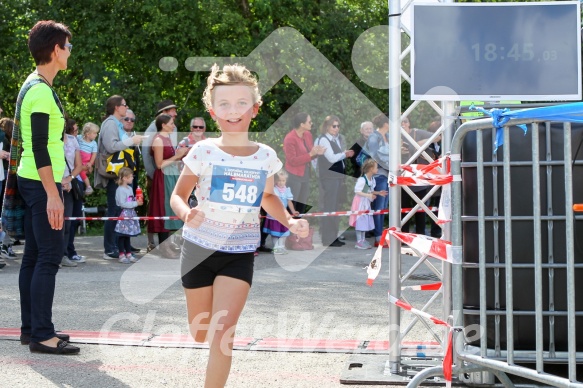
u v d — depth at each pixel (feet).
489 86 17.47
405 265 37.96
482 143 15.92
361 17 61.41
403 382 18.02
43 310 20.45
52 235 20.43
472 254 17.07
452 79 17.47
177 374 18.67
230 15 58.70
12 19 60.49
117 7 58.70
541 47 17.37
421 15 17.46
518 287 16.71
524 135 16.60
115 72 59.52
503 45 17.43
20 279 21.31
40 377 18.33
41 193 20.33
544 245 16.60
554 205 16.49
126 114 38.29
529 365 17.56
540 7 17.34
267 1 59.00
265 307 26.55
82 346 21.17
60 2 59.72
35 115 19.94
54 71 20.80
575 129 16.39
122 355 20.31
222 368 14.62
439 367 16.24
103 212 58.39
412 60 17.48
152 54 59.11
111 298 28.07
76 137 36.78
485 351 15.60
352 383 18.02
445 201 17.52
